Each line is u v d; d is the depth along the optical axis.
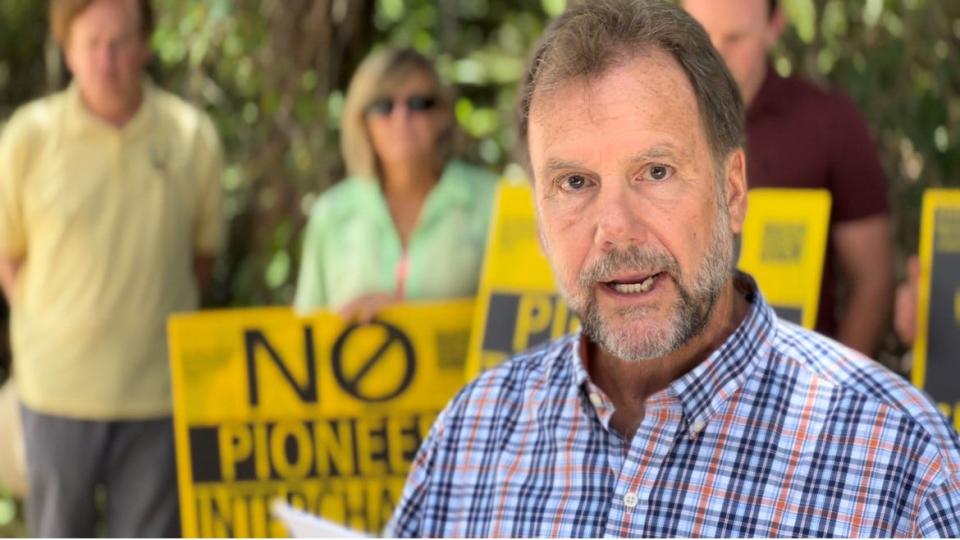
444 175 3.70
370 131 3.71
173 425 4.31
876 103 4.57
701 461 1.75
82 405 4.24
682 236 1.72
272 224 5.32
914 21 4.54
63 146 4.27
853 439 1.69
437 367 3.39
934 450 1.65
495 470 1.95
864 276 3.39
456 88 5.41
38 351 4.28
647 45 1.72
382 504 3.39
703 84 1.74
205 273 4.58
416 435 3.39
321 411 3.40
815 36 4.57
